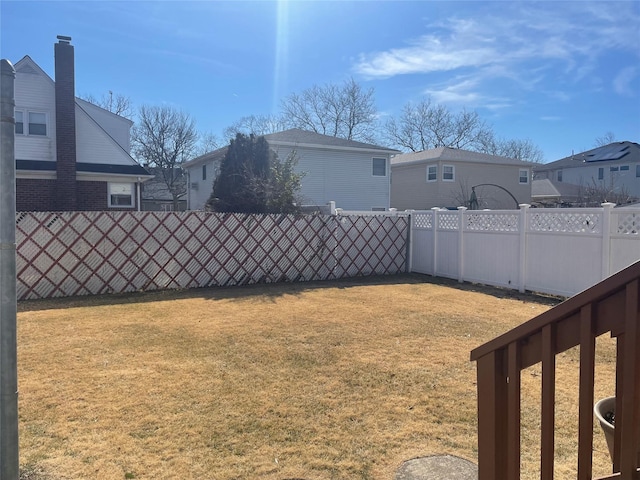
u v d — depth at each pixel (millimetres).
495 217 9172
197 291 8773
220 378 3996
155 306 7266
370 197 20438
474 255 9734
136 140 35938
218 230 9406
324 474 2547
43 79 15078
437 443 2904
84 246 8305
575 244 7590
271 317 6418
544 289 8148
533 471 2574
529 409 3389
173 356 4625
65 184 15008
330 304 7398
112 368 4254
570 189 29406
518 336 1566
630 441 1295
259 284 9711
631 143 33562
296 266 10281
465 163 23453
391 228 11414
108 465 2605
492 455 1658
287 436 2973
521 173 25188
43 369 4223
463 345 5035
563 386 3816
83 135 15844
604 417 2258
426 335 5457
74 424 3111
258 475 2529
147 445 2840
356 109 37000
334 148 19172
